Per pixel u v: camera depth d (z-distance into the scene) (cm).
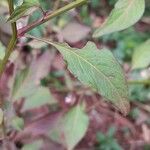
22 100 30
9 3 16
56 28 32
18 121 26
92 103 39
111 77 17
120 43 56
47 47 36
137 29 54
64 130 30
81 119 30
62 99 36
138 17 19
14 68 29
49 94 30
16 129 26
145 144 46
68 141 29
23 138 30
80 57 17
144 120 44
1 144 26
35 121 30
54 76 42
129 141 47
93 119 47
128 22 19
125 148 47
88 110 36
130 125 47
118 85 17
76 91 35
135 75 50
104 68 17
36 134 30
